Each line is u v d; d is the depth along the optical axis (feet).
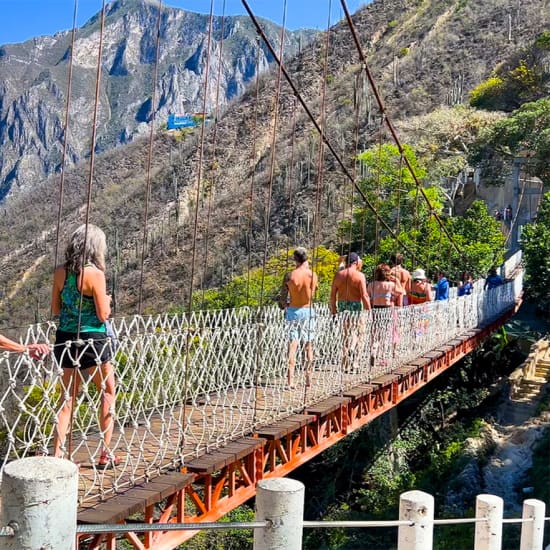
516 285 92.22
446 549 50.93
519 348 81.92
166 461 18.42
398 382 37.35
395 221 114.73
